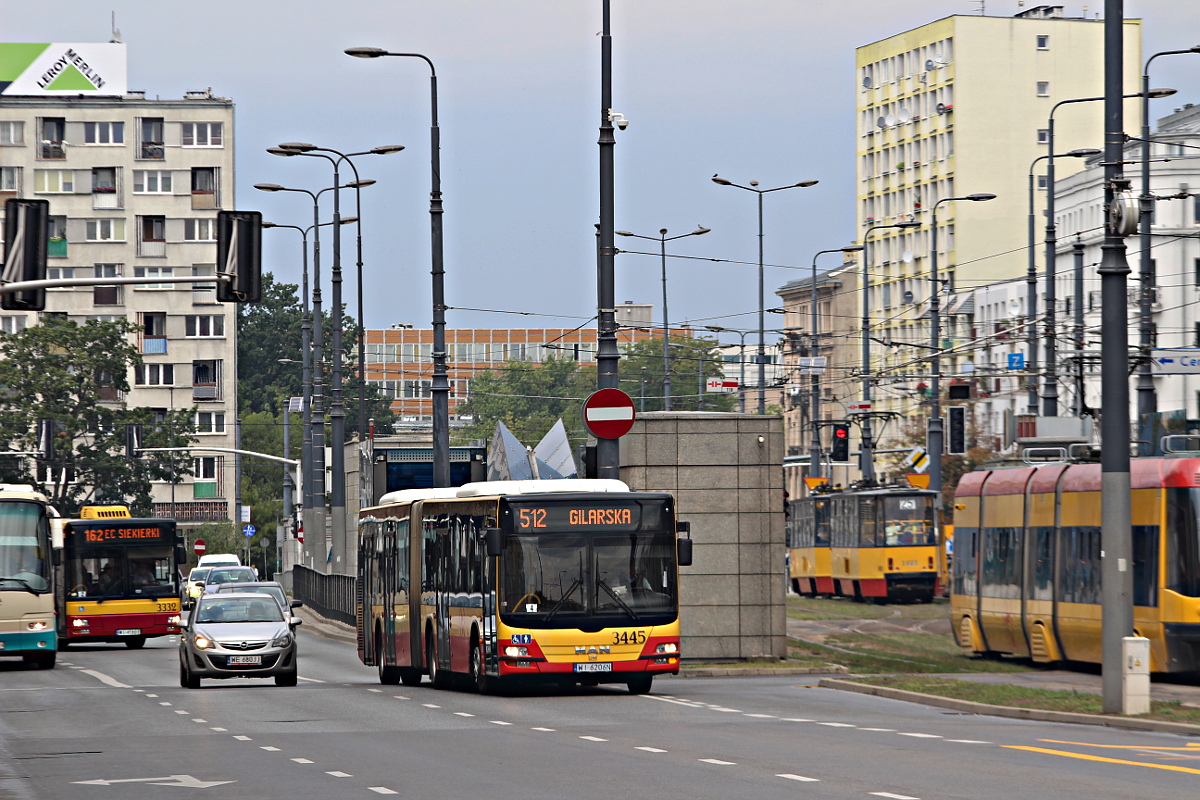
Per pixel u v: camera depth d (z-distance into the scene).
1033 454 93.56
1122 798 36.22
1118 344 59.38
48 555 100.81
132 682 90.19
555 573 69.75
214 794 40.50
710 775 41.78
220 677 82.62
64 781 44.00
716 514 91.06
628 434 90.88
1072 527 84.12
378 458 151.38
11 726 61.94
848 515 171.00
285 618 86.06
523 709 64.88
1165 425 135.88
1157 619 74.50
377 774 43.75
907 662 92.12
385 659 88.19
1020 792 37.41
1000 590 92.31
